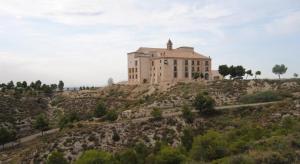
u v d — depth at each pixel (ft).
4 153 336.70
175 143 287.28
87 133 303.07
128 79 627.46
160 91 512.63
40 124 398.62
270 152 143.74
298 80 479.00
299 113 306.55
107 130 307.17
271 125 274.57
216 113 348.38
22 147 352.28
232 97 433.89
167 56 575.38
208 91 459.73
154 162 194.80
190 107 392.88
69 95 614.34
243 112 341.21
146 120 331.98
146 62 603.26
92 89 652.07
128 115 391.24
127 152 200.03
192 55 602.44
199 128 316.19
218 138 205.57
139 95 531.09
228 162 143.64
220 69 554.05
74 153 280.31
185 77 582.76
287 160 134.92
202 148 194.49
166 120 325.62
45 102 577.02
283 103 341.82
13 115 469.98
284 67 629.92
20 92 574.97
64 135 303.48
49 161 215.92
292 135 175.42
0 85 607.37
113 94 575.38
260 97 400.26
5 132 365.81
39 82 655.76
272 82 479.00
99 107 412.77
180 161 189.98
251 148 172.35
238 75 547.90
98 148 284.61
